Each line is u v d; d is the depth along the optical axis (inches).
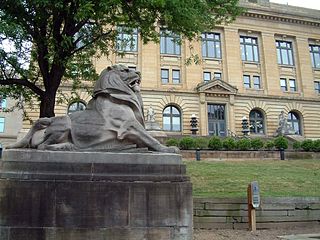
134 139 234.2
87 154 219.0
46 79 502.3
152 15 486.9
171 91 1563.7
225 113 1622.8
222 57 1700.3
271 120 1681.8
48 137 226.1
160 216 214.4
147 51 1574.8
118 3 427.2
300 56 1828.2
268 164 798.5
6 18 413.7
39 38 470.9
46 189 205.8
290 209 383.6
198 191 445.7
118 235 207.2
